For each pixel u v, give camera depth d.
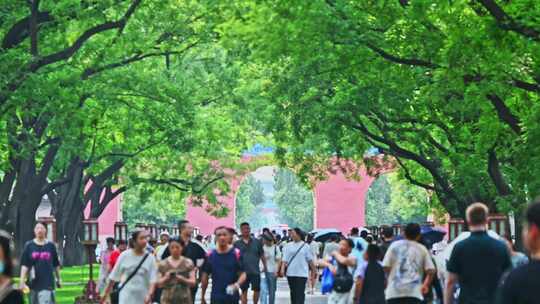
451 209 78.56
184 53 75.00
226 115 91.38
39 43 56.28
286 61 62.53
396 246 26.20
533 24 36.44
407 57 44.19
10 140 56.03
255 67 75.44
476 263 20.56
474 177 62.59
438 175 68.44
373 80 52.41
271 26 40.94
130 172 100.25
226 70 84.31
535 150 44.12
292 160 85.62
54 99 54.28
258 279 40.44
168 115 73.62
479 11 39.72
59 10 52.09
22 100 52.19
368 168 86.25
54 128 56.19
